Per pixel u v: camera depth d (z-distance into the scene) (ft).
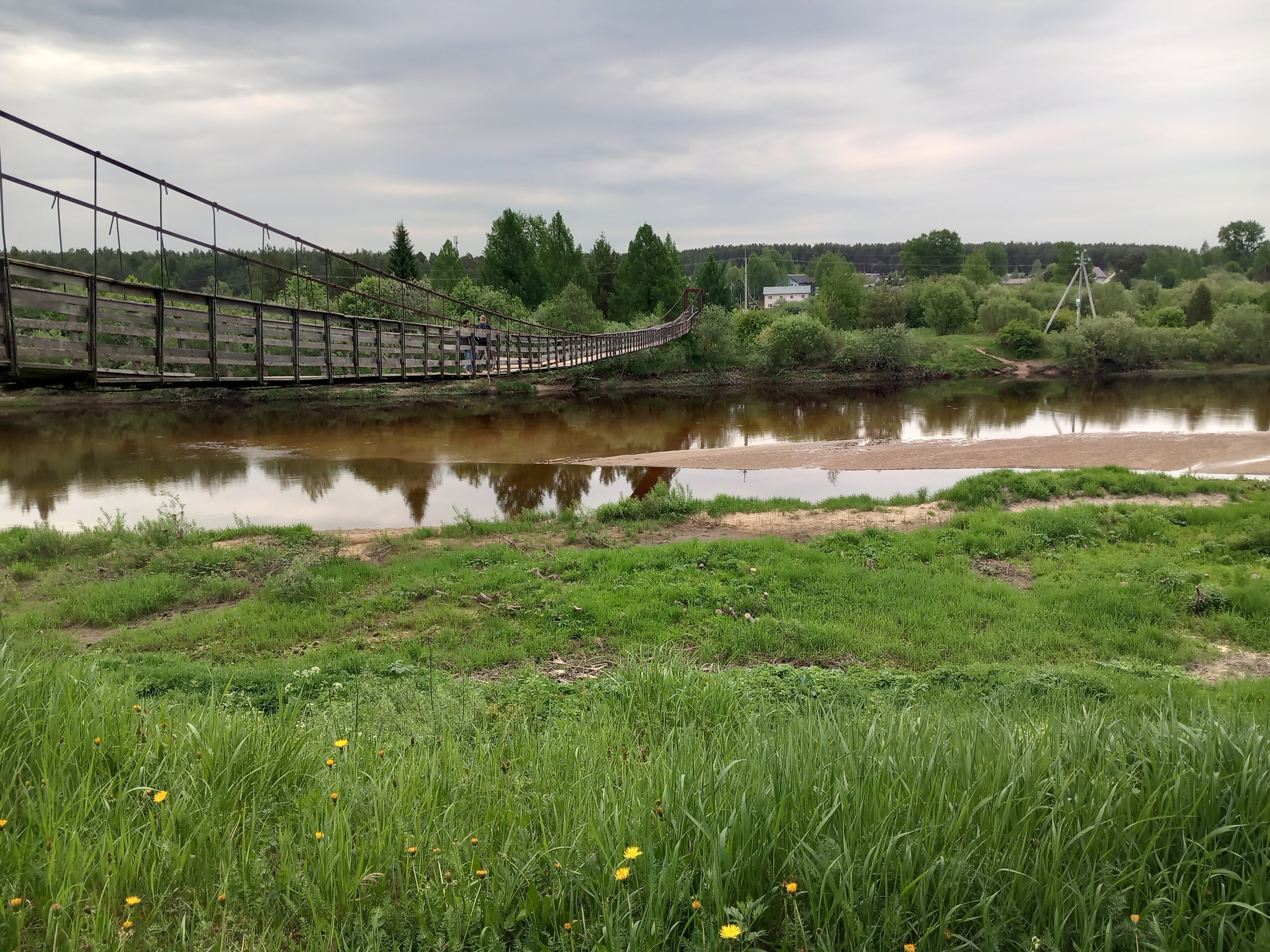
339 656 25.09
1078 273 210.79
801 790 8.32
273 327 40.40
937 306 222.69
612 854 7.41
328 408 130.93
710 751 10.48
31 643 20.97
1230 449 77.41
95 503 60.29
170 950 6.33
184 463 78.79
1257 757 8.59
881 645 25.76
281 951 6.64
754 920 6.49
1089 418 112.37
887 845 7.40
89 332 28.48
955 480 68.54
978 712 15.53
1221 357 196.54
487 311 74.02
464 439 98.02
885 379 181.78
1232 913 6.88
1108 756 9.16
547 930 7.04
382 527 53.06
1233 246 442.50
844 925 6.74
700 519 47.42
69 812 7.86
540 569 35.27
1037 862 7.18
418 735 13.78
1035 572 34.73
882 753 9.41
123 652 25.52
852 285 242.37
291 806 9.05
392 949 6.67
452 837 8.21
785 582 32.42
